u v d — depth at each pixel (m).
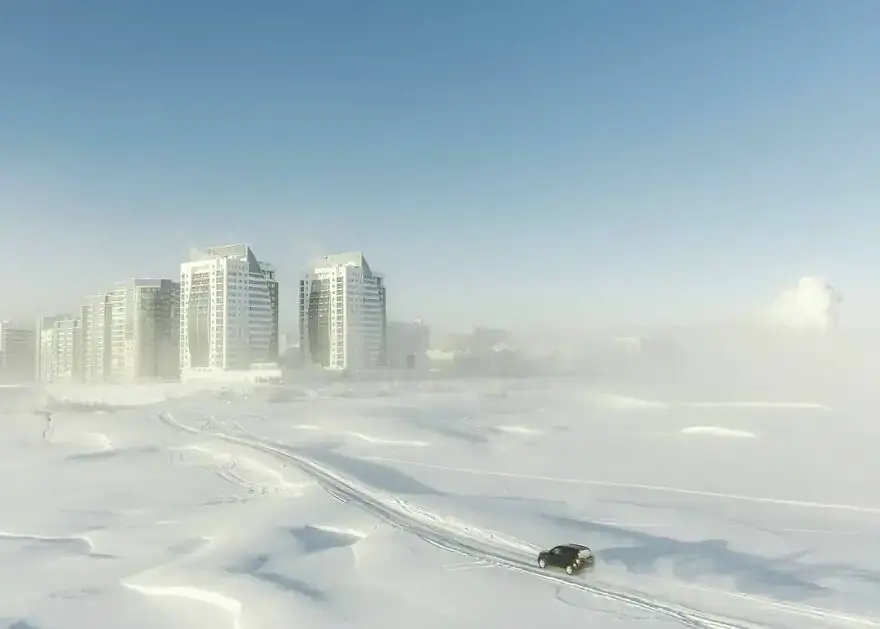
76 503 70.50
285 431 121.06
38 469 94.44
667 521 52.25
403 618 34.34
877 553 43.03
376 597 37.75
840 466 77.75
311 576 41.94
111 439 125.75
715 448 93.88
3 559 51.06
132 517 63.38
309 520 57.75
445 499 61.62
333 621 34.22
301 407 158.12
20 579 45.94
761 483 67.75
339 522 56.38
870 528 49.50
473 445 97.81
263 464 89.06
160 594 40.88
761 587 36.97
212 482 81.88
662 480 70.38
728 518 53.34
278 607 36.31
